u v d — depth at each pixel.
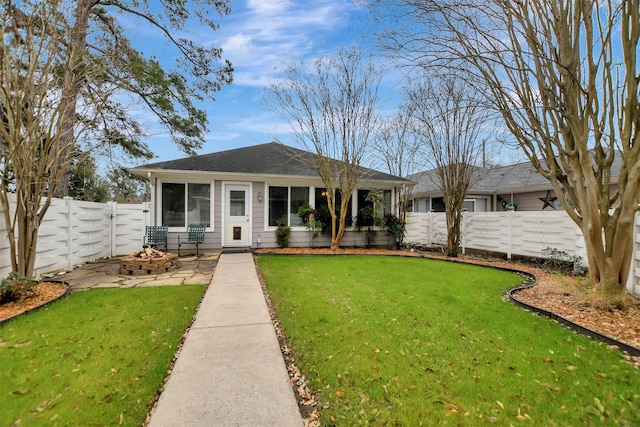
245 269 6.52
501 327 3.39
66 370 2.36
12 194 4.89
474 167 9.62
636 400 2.06
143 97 9.73
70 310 3.79
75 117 5.67
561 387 2.22
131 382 2.22
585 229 4.32
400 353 2.74
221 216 9.72
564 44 4.05
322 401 2.06
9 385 2.14
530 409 1.98
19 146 4.38
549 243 7.31
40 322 3.36
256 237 10.09
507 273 6.62
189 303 4.14
